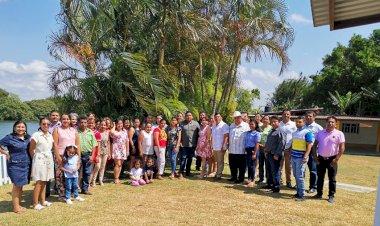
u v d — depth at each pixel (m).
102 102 10.21
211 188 7.69
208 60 13.08
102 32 9.88
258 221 5.47
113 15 9.57
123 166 8.85
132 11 10.07
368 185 8.95
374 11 4.06
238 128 8.37
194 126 9.05
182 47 11.42
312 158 7.54
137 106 10.52
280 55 11.96
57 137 6.25
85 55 10.44
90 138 6.91
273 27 11.62
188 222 5.33
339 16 4.20
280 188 7.91
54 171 6.42
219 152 8.73
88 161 6.89
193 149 9.06
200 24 10.41
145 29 10.48
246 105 24.61
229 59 13.55
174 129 8.84
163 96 9.66
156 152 8.59
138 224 5.18
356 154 19.91
